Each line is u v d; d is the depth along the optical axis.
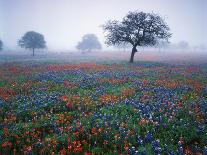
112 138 9.75
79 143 9.02
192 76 26.97
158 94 16.50
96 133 9.85
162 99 15.19
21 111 12.78
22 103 14.53
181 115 12.38
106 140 9.60
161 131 10.39
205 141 9.61
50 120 11.59
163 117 11.88
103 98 15.22
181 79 24.22
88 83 20.84
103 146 9.23
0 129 10.76
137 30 46.81
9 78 24.77
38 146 9.11
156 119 11.58
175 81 22.52
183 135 10.14
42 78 24.02
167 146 9.01
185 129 10.46
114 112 12.77
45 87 19.38
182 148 8.90
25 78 24.41
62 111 13.45
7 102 14.62
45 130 10.73
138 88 18.62
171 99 15.21
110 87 19.47
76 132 9.84
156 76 26.00
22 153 8.77
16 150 9.08
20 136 10.02
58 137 9.68
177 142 9.63
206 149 8.70
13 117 11.80
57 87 19.14
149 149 8.81
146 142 9.48
